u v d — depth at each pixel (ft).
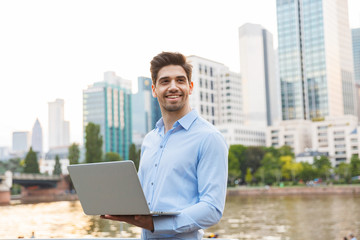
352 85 540.93
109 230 86.89
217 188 5.72
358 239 73.05
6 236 81.66
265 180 274.36
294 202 164.86
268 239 74.59
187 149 6.04
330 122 393.09
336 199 174.09
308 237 76.33
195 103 427.33
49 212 139.64
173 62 6.53
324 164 272.92
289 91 494.18
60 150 609.83
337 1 524.52
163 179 6.05
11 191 304.50
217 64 476.95
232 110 466.29
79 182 5.76
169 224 5.49
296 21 494.59
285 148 307.58
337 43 511.40
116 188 5.34
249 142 416.87
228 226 93.15
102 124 511.81
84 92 530.27
